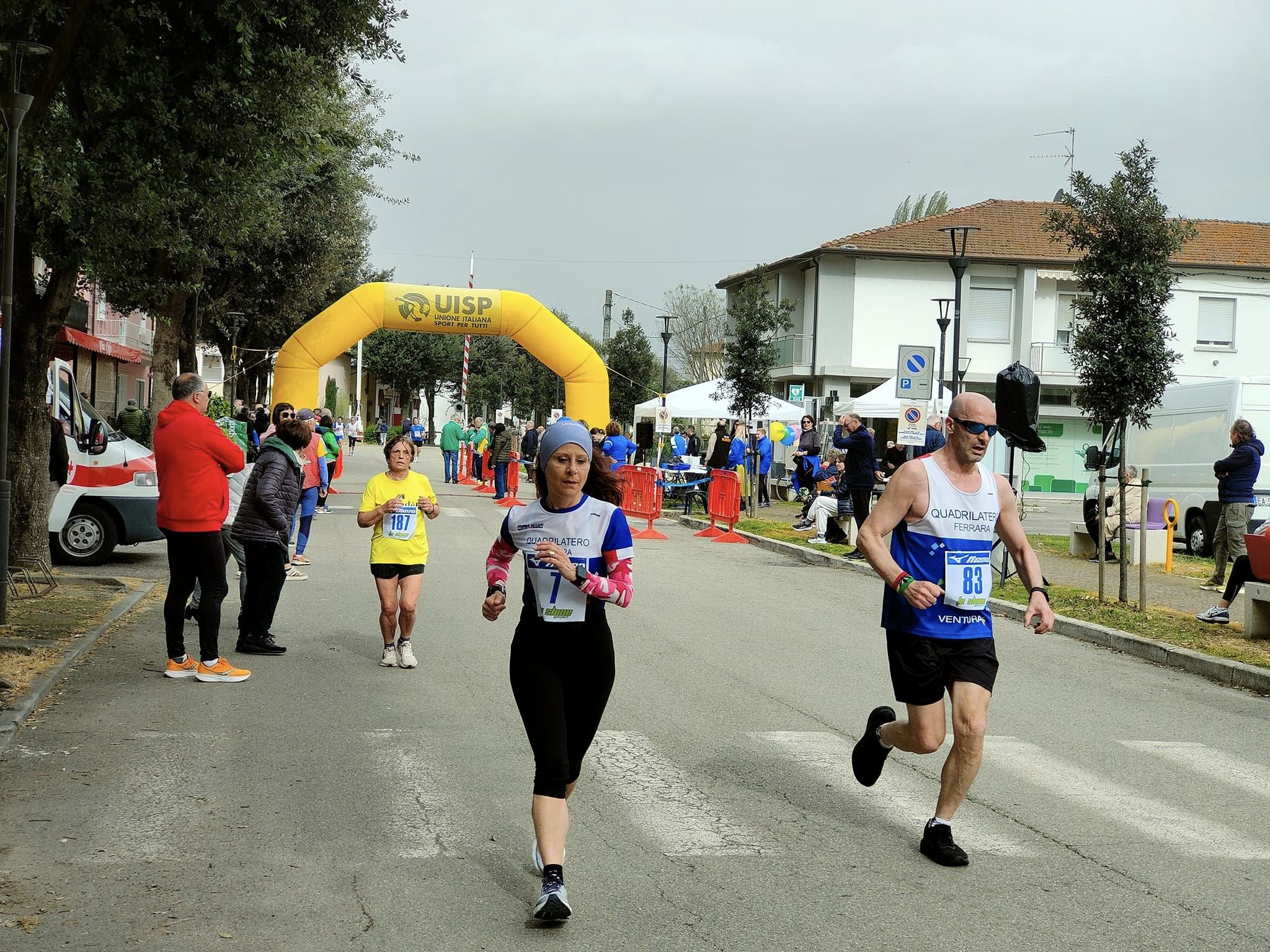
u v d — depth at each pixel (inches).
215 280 1255.5
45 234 473.4
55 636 376.8
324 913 177.3
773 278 1811.0
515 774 253.9
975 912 186.9
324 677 347.3
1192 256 1640.0
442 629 440.1
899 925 179.9
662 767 265.3
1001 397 302.4
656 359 2632.9
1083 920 184.9
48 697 310.3
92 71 450.9
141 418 1129.4
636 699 335.0
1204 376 1621.6
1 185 457.1
